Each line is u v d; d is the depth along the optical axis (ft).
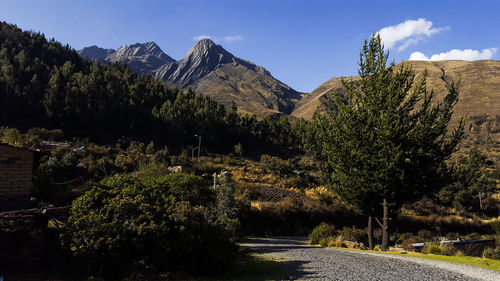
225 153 287.69
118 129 279.49
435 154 65.87
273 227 122.52
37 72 309.01
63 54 411.75
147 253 33.83
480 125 540.52
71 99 262.47
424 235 101.76
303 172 230.48
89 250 32.12
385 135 61.77
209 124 297.94
